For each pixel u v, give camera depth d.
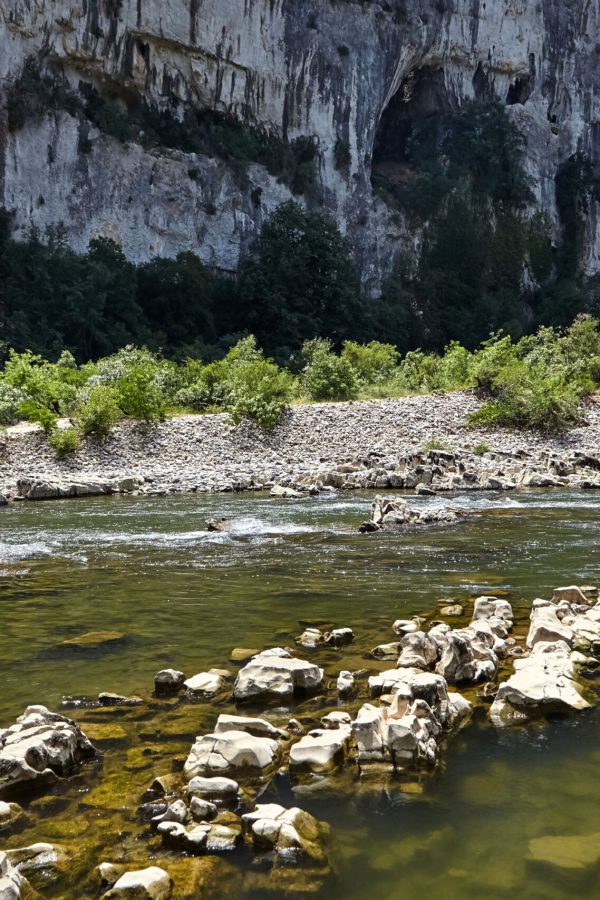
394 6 62.31
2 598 7.14
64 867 2.73
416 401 26.58
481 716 4.17
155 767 3.53
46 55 46.75
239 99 55.22
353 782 3.37
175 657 5.29
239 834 2.89
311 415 24.72
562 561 8.88
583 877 2.63
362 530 11.44
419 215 64.56
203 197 52.97
